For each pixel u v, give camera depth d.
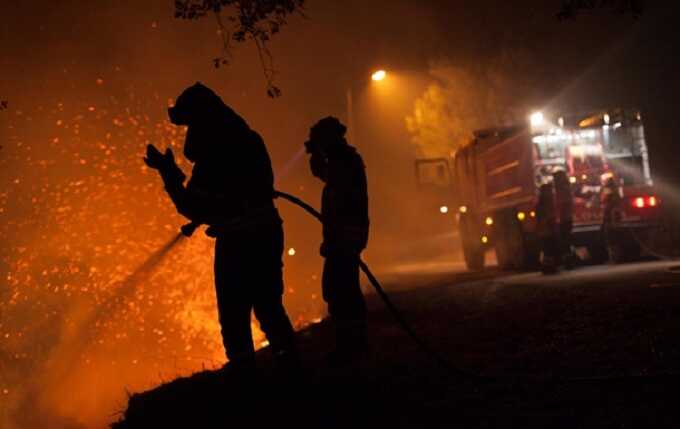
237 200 5.89
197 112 5.94
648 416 4.74
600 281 14.61
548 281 16.03
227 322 5.99
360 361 7.60
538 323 9.46
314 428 5.22
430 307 13.23
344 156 7.48
